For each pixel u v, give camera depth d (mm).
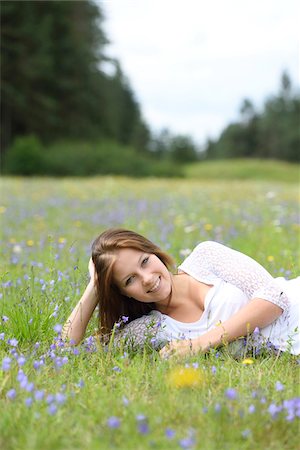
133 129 90188
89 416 2916
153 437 2680
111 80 67500
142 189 20688
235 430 2781
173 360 3680
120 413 2969
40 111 57031
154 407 3016
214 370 3557
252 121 119500
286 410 2934
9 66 55094
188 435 2721
